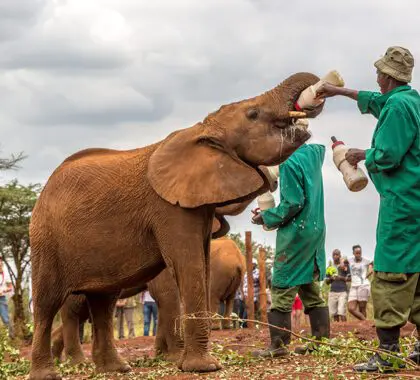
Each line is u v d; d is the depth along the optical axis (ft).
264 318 56.75
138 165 31.81
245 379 28.17
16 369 38.75
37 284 32.76
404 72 26.48
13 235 81.30
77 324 40.47
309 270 33.86
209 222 31.45
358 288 60.59
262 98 30.27
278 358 33.42
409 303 25.93
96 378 32.65
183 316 29.99
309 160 33.88
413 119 25.58
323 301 34.86
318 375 27.76
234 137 30.30
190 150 30.86
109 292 32.91
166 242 30.71
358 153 26.96
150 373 32.14
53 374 32.35
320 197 34.35
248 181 30.09
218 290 57.88
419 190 25.61
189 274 30.32
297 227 33.50
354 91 27.58
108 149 33.99
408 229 25.55
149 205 31.12
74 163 33.19
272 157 29.94
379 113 27.07
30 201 83.10
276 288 33.99
